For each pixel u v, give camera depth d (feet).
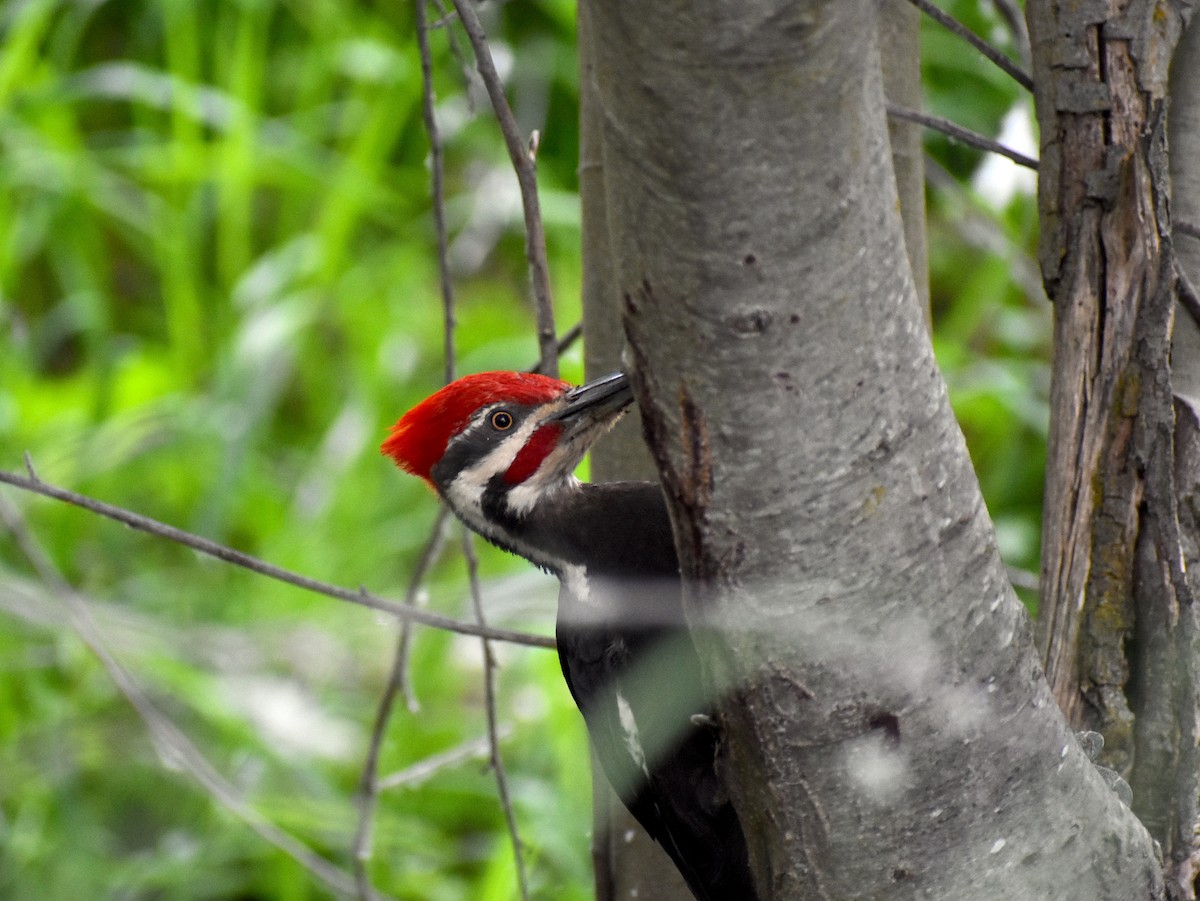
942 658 12.68
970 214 31.53
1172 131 16.75
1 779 28.25
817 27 10.05
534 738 30.42
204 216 38.37
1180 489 16.21
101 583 32.73
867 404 11.64
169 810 28.45
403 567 34.04
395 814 29.53
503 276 39.83
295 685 28.35
